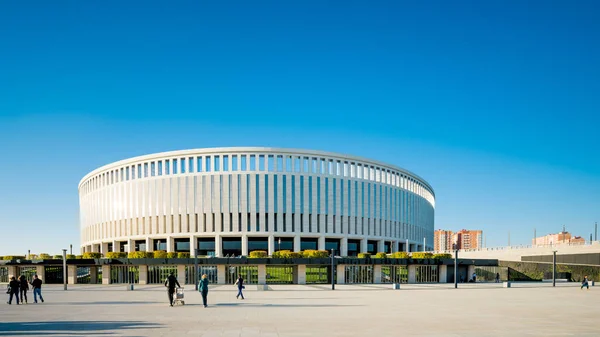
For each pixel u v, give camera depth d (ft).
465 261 210.18
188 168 288.71
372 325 66.69
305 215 285.43
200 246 290.76
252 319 72.74
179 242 294.25
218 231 277.64
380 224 314.35
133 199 297.94
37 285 105.60
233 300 110.73
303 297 121.80
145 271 195.62
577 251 222.28
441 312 85.15
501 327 65.67
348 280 197.77
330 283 196.95
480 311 87.35
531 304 103.40
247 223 278.26
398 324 68.03
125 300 112.37
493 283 204.74
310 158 294.05
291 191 285.84
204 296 92.12
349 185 302.04
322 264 191.83
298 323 68.28
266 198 281.74
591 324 69.51
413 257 209.05
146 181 294.87
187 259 189.26
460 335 58.39
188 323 67.72
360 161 310.65
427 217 393.91
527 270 260.21
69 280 201.87
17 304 100.83
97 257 207.31
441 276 209.67
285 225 281.54
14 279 102.06
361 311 86.02
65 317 75.41
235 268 193.06
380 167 321.52
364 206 306.76
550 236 540.11
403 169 340.39
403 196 339.16
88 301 109.29
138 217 294.25
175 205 285.23
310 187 289.53
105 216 313.53
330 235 288.92
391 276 204.23
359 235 300.61
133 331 60.03
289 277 194.59
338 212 294.66
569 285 190.60
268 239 287.89
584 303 106.63
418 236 361.92
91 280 206.80
